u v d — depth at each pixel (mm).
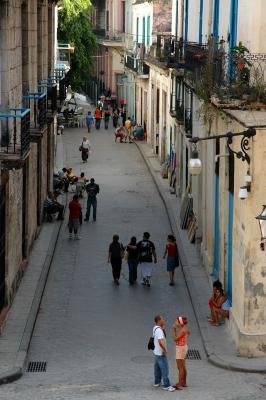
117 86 86562
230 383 21516
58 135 68688
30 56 32344
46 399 19891
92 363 23125
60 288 30297
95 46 77500
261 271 23188
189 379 21781
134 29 72188
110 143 66250
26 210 31641
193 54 34531
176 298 29438
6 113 25594
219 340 24750
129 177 52500
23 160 23781
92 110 87938
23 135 23453
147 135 66188
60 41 75188
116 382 21453
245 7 25078
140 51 66688
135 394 20391
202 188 33781
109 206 44219
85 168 55156
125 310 28031
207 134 31391
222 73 25828
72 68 76375
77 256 34594
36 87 34531
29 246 33031
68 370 22500
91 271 32562
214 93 25828
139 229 39375
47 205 39375
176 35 47562
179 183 44844
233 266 25062
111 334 25672
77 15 74625
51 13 42562
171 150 49906
